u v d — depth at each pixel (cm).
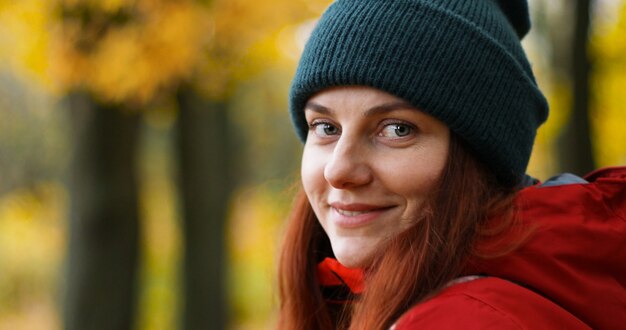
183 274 686
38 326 1196
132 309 546
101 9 402
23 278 1284
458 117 125
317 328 167
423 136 127
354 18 128
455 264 121
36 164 1169
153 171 1055
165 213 1116
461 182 127
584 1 491
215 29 427
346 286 165
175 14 400
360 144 128
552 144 610
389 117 126
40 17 416
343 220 133
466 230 123
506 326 106
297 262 168
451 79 125
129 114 505
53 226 1145
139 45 403
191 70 426
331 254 171
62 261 538
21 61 457
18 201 1167
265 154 1545
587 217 122
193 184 667
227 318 732
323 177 135
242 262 1409
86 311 526
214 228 683
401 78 123
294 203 172
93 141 509
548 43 561
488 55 129
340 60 127
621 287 121
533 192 125
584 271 119
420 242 125
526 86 136
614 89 613
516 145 133
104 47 405
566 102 512
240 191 1354
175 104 535
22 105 1170
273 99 1041
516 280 117
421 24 126
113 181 518
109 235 524
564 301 116
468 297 111
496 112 129
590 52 500
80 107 507
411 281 123
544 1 558
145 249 568
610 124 632
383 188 128
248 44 446
